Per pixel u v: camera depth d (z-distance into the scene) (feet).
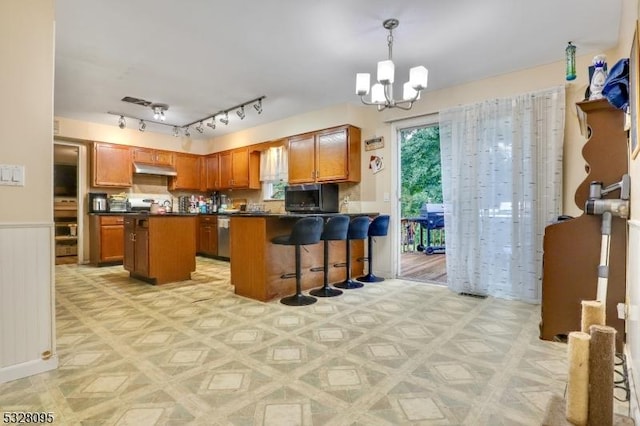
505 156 11.66
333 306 10.58
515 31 9.14
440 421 4.84
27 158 6.23
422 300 11.32
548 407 4.81
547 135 10.91
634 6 6.07
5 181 5.99
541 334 7.90
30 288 6.21
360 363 6.64
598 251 7.44
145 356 6.90
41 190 6.39
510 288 11.48
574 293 7.63
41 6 6.40
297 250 11.10
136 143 20.34
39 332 6.26
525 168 11.25
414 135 25.07
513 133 11.45
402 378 6.06
